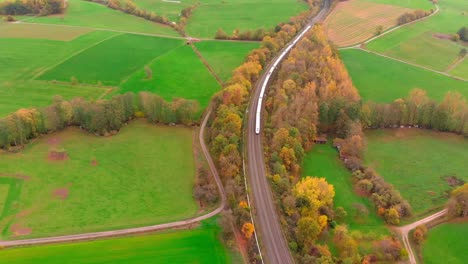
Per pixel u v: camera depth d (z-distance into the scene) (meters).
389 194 169.12
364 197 173.12
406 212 163.25
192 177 179.75
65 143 198.75
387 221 159.88
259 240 142.75
